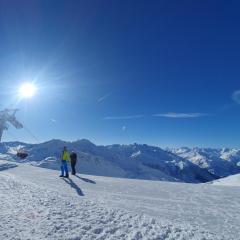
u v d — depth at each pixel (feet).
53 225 39.29
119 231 40.42
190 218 52.34
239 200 68.59
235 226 49.26
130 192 73.51
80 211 46.44
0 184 61.57
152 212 54.08
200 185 90.48
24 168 120.67
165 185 87.45
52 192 58.70
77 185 79.56
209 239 40.98
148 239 39.09
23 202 48.14
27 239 34.17
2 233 34.65
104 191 73.05
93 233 38.86
